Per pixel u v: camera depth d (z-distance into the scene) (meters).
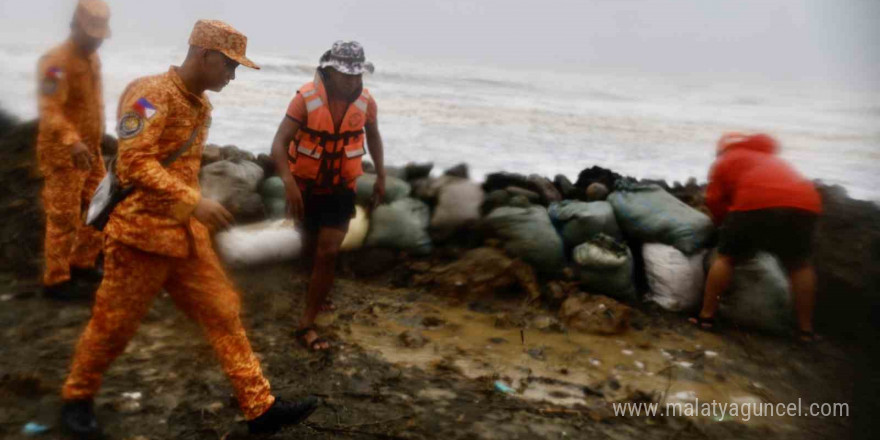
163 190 2.54
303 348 4.01
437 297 4.98
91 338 2.85
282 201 5.38
